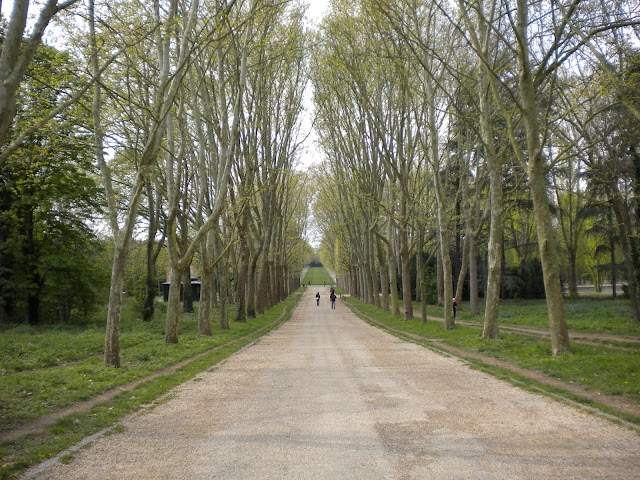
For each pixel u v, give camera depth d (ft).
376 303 151.94
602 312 85.81
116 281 41.47
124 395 29.73
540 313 95.61
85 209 85.10
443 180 109.50
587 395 26.89
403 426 21.45
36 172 72.28
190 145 76.18
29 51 21.57
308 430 21.25
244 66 63.62
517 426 21.02
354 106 96.17
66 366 43.21
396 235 135.85
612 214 92.84
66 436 20.95
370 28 67.72
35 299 84.53
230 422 23.06
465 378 33.50
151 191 92.02
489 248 55.47
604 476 15.14
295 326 98.89
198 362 44.80
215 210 60.54
